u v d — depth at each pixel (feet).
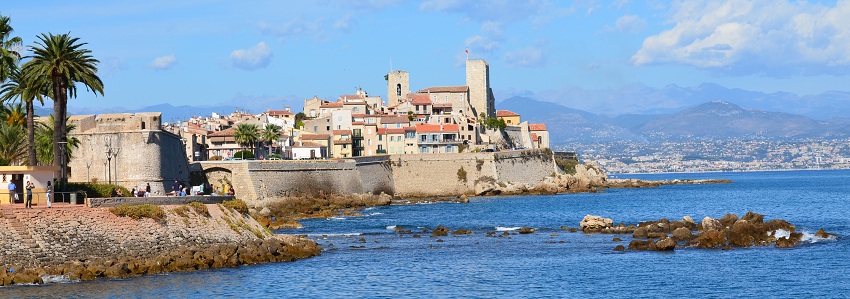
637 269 352.69
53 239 302.25
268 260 358.02
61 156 406.00
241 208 395.14
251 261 348.38
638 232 467.93
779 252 392.27
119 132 604.49
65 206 321.32
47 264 295.48
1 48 400.88
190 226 350.23
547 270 352.69
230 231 370.32
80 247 307.58
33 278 284.82
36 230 300.61
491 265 366.22
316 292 299.99
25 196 345.72
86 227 314.76
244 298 285.43
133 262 310.65
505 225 563.48
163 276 310.45
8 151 490.90
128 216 330.13
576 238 465.88
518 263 371.97
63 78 409.69
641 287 315.78
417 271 349.00
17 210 302.86
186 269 322.14
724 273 341.21
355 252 403.34
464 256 393.09
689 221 486.38
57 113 406.21
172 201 360.28
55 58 401.90
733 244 416.87
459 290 309.42
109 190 447.83
